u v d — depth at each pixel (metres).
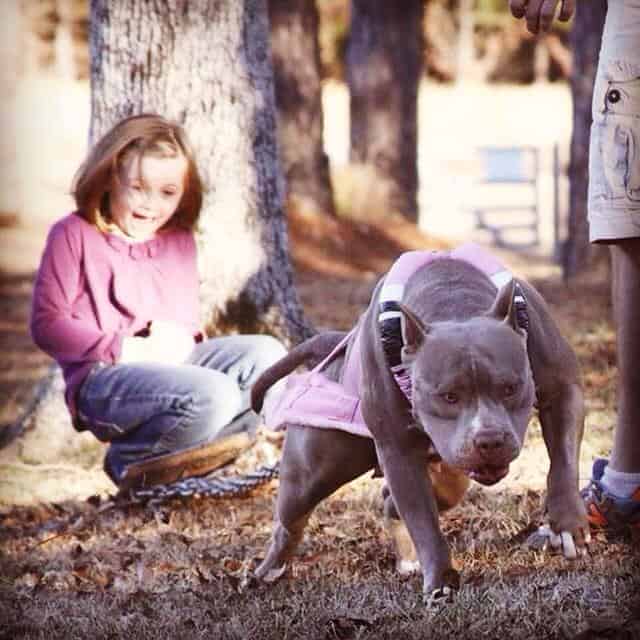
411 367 4.95
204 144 9.24
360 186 23.42
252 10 9.33
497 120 45.50
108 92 9.27
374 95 25.02
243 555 6.82
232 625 5.54
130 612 5.93
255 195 9.38
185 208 8.05
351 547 6.77
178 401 7.65
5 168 29.42
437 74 50.41
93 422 7.86
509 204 33.44
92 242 7.84
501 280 5.48
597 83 6.02
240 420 7.99
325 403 5.76
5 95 35.59
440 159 39.91
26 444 9.34
